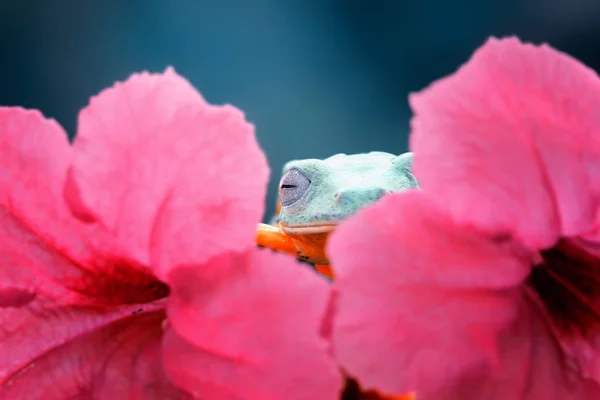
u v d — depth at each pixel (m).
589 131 0.34
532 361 0.34
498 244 0.33
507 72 0.33
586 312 0.35
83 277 0.37
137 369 0.36
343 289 0.32
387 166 0.79
